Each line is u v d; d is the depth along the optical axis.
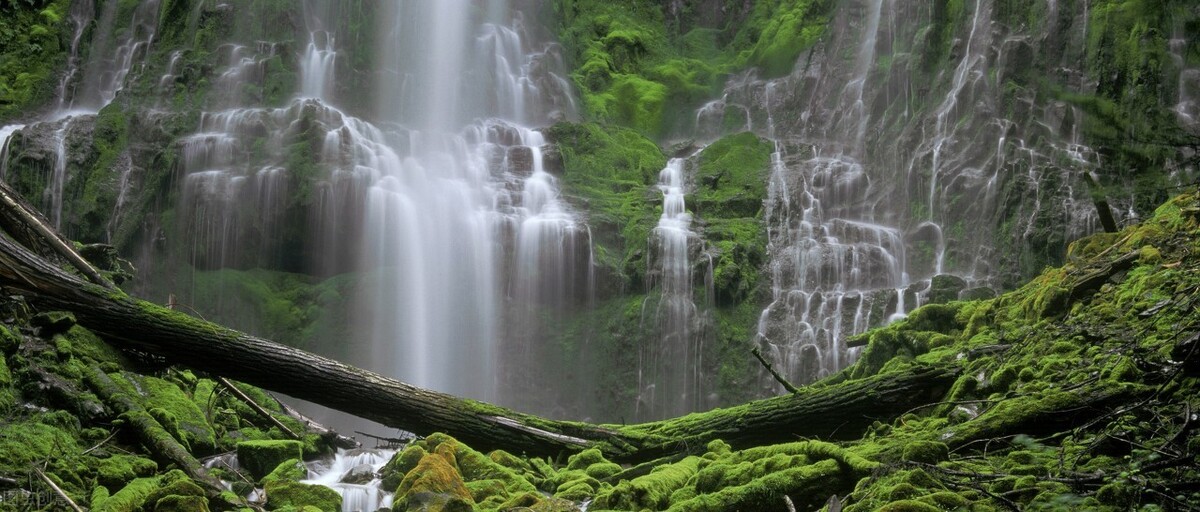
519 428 8.23
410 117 18.69
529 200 17.02
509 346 15.95
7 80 18.11
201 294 15.12
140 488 6.25
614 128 19.58
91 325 8.16
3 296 7.93
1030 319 9.02
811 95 19.73
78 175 15.51
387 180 16.12
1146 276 8.05
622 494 6.47
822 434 8.11
